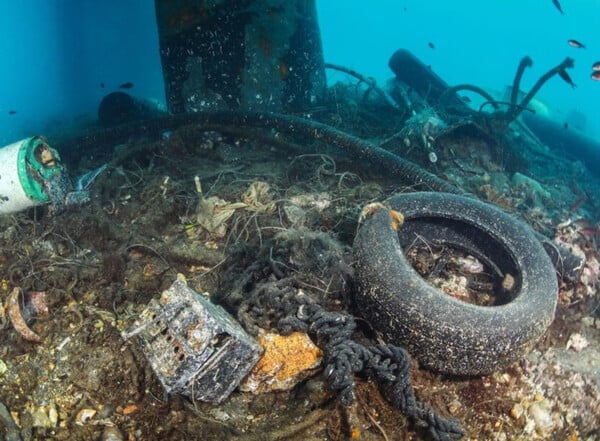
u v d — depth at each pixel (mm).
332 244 1097
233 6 2125
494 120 2416
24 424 858
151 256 1373
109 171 1795
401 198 1221
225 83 2289
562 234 1581
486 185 1928
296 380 921
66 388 928
